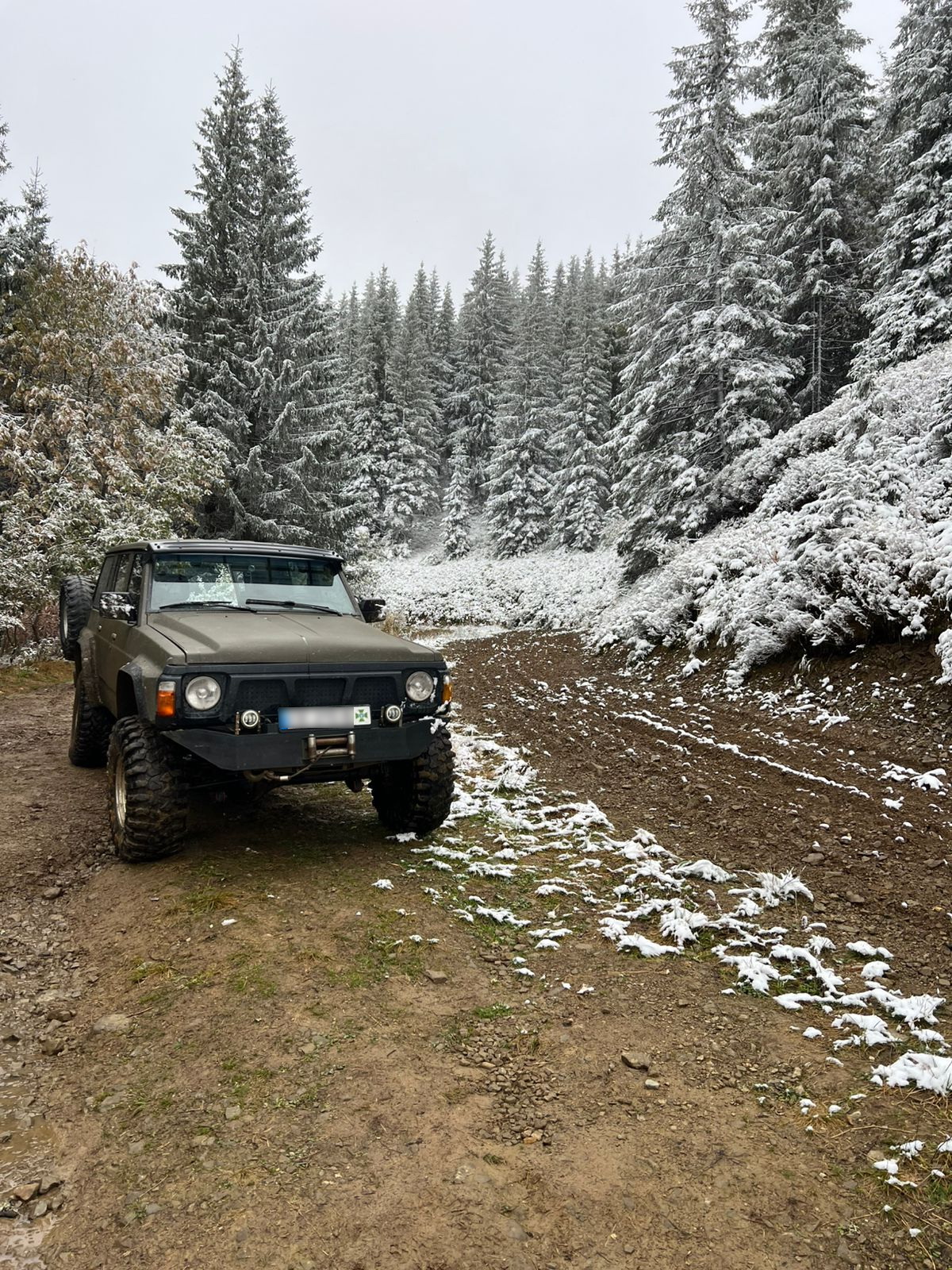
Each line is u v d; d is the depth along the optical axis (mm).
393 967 3611
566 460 45188
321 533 25578
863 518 10602
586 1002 3387
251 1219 2131
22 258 18906
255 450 22734
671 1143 2479
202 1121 2551
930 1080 2729
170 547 5680
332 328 25219
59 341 15539
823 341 23875
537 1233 2107
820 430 16078
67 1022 3189
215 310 23172
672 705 10711
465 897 4492
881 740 7602
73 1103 2686
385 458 58281
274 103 24688
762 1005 3377
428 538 60000
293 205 24672
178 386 21938
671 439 19484
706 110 18859
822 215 22719
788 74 24312
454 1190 2256
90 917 4129
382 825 5711
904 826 5566
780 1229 2129
